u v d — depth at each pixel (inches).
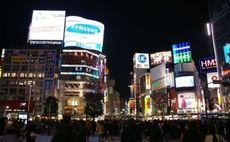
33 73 4613.7
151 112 5615.2
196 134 450.3
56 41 5073.8
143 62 7244.1
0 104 3223.4
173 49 4825.3
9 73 4606.3
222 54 4178.2
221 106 3816.4
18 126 1467.8
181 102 4254.4
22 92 4522.6
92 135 1635.1
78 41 6176.2
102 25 6702.8
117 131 1672.0
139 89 6840.6
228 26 4124.0
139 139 463.8
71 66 5974.4
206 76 4323.3
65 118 330.0
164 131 1179.3
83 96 5777.6
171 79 5007.4
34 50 4722.0
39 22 5162.4
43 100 4478.3
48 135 1694.1
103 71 6707.7
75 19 6264.8
